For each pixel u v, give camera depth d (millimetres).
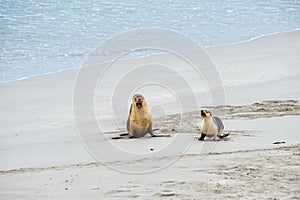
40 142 31922
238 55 61062
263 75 50375
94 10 94312
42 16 88750
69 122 37844
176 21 85625
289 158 24516
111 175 22719
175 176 21812
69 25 82438
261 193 19188
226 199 18578
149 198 18984
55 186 21281
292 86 45594
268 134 30641
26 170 24797
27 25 82062
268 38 71750
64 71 55969
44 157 27781
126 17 88500
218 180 20922
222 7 99188
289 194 19062
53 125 37094
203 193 19328
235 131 31594
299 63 55344
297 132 31047
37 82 51500
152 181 21219
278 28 81812
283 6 101875
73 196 19688
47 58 62781
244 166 23062
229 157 25141
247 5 102125
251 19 88875
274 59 57844
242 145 28109
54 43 70688
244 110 37688
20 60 61844
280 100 40688
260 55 60438
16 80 52625
